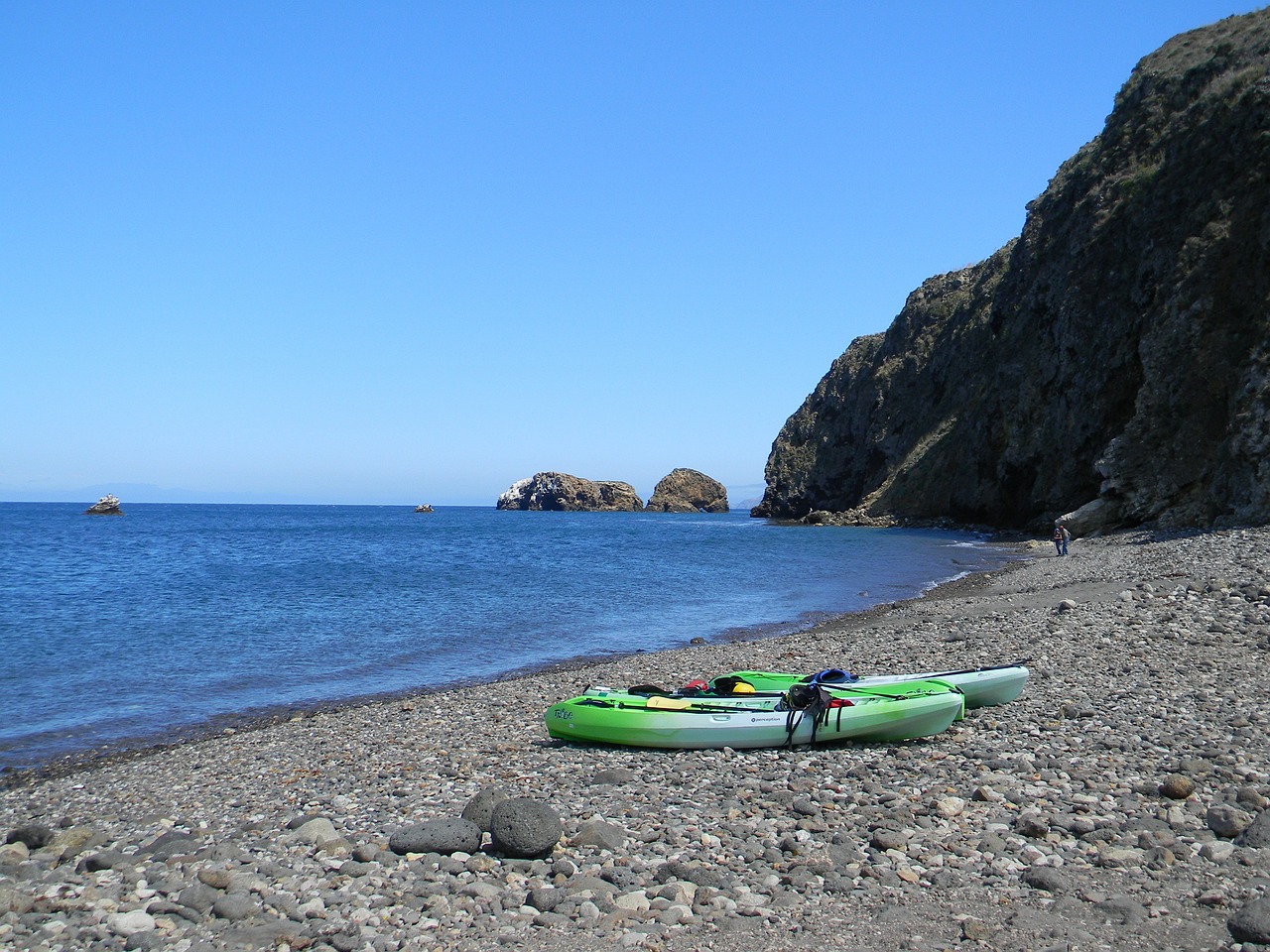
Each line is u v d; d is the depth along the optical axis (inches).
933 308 4215.1
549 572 1892.2
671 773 422.0
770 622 1137.4
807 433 5103.3
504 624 1157.7
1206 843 273.3
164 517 7022.6
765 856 288.7
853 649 781.3
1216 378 1870.1
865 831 308.8
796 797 353.7
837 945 224.2
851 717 455.5
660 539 3233.3
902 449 3983.8
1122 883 252.1
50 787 498.6
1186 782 323.9
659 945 226.4
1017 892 250.2
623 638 1043.9
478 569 1991.9
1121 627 716.7
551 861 291.6
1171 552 1290.6
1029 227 3216.0
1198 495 1859.0
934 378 3868.1
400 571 1947.6
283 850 315.3
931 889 256.2
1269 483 1562.5
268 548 2888.8
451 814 367.2
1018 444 2898.6
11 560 2329.0
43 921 247.1
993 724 463.8
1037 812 313.7
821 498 4766.2
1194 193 2167.8
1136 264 2368.4
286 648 986.7
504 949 227.8
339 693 765.3
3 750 597.9
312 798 417.7
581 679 744.3
